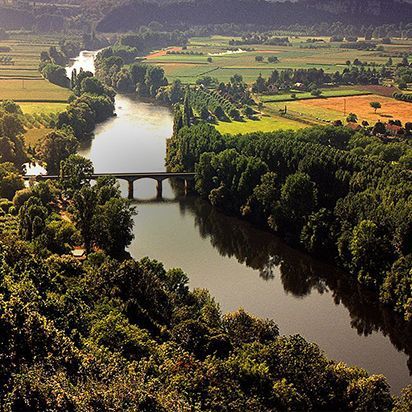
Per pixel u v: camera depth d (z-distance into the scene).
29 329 110.69
